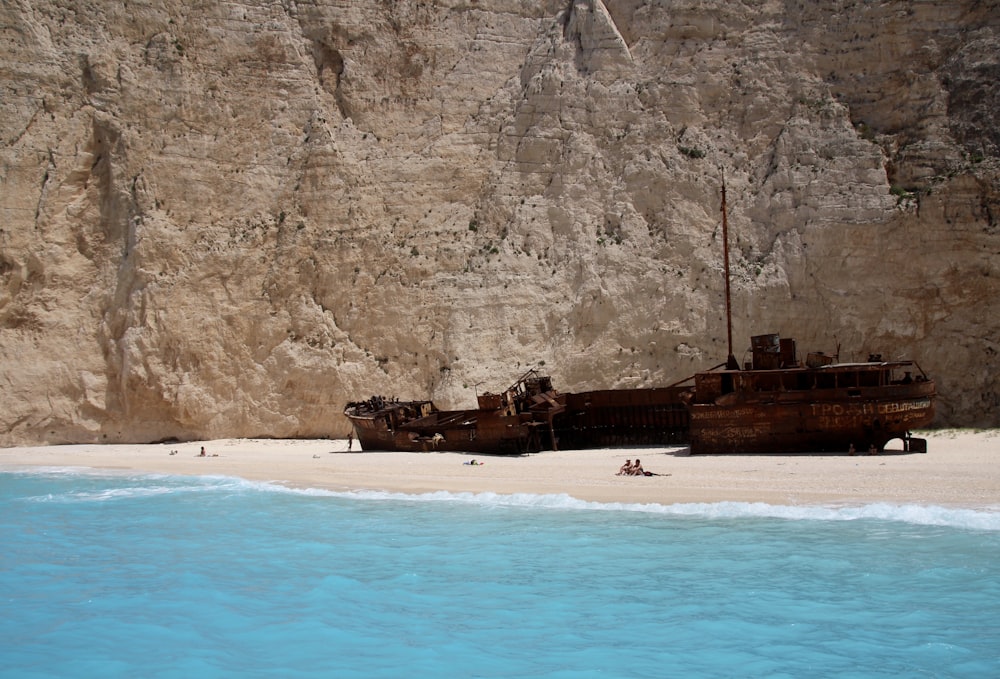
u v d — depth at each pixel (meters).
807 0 45.66
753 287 40.56
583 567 16.39
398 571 16.72
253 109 46.69
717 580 15.22
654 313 41.31
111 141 45.31
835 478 22.62
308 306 43.41
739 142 44.53
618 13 48.22
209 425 42.16
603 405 34.47
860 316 39.16
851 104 43.59
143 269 42.97
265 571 17.12
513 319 42.09
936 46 42.44
